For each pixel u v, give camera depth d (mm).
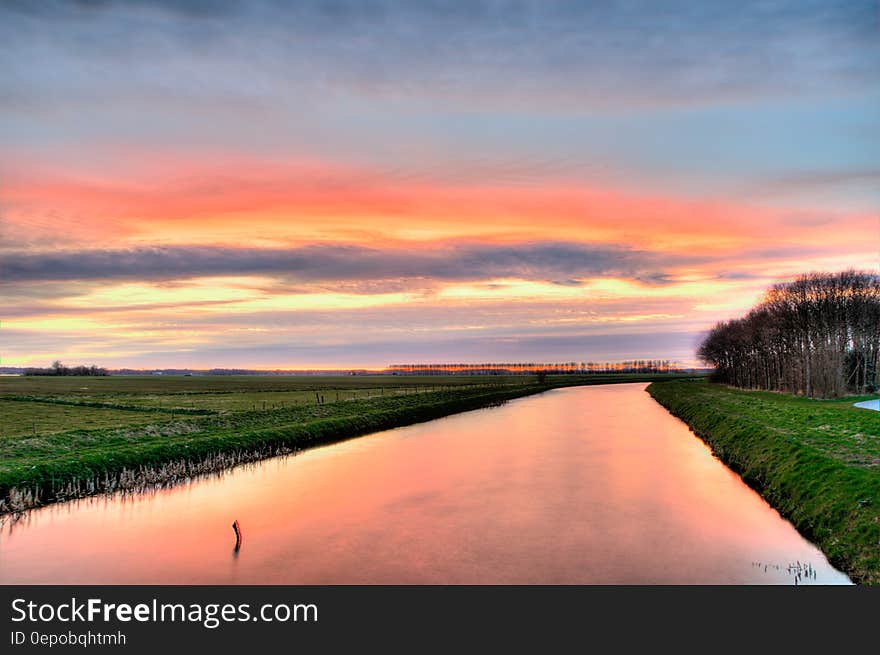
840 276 91375
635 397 112875
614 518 26938
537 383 170875
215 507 29188
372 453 44625
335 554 22688
